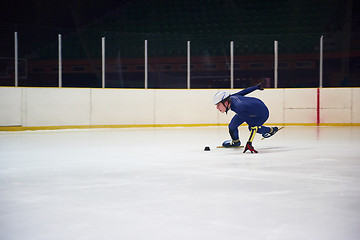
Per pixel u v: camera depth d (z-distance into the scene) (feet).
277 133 36.09
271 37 69.62
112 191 12.39
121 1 78.69
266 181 13.85
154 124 45.96
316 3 71.46
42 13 75.97
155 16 76.79
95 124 43.80
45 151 23.12
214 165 17.54
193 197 11.54
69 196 11.76
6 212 10.11
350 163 18.04
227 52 68.80
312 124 47.60
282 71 66.95
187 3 76.95
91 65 69.62
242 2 74.84
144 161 18.92
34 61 67.82
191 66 69.36
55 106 41.93
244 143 27.20
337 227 8.81
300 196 11.64
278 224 9.02
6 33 71.20
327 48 66.74
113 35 73.00
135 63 69.56
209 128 43.91
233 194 11.91
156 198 11.45
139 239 8.12
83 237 8.26
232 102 20.81
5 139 30.89
